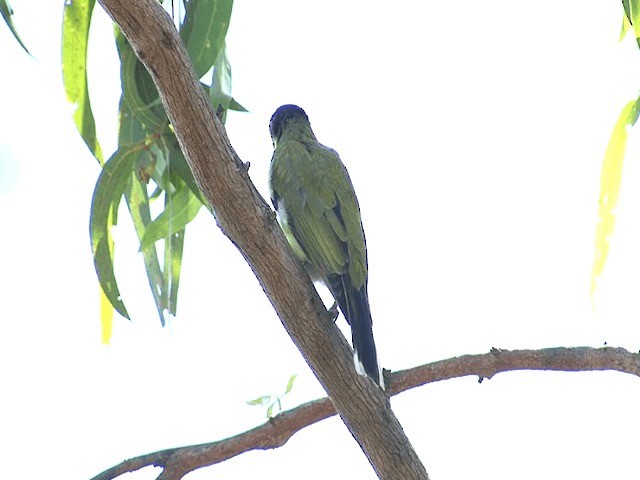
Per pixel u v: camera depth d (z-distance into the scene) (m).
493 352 9.38
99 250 10.55
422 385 9.48
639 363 9.20
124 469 9.38
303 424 9.50
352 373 9.04
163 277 10.67
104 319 11.00
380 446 9.07
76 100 10.70
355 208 10.83
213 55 10.11
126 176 10.49
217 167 8.60
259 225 8.75
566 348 9.33
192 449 9.48
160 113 10.43
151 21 8.17
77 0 10.60
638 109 10.23
